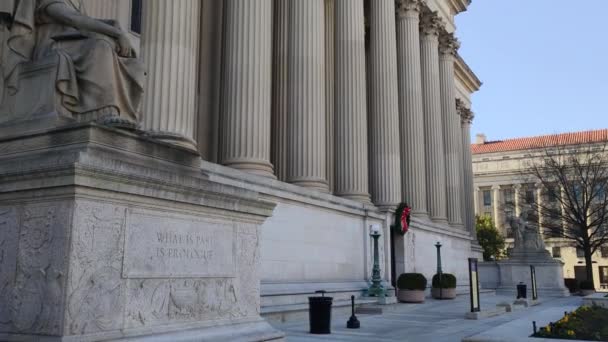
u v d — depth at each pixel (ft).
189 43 57.93
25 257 20.35
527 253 148.36
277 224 67.15
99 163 20.67
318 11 84.33
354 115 91.81
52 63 23.71
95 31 24.62
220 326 25.61
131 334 21.09
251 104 68.33
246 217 28.25
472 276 72.79
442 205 135.13
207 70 86.89
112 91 24.06
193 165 27.37
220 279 26.18
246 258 28.09
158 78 55.16
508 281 147.64
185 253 24.20
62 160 20.39
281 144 89.92
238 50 69.46
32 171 20.33
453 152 154.10
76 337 19.10
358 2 96.02
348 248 83.92
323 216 77.77
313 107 81.05
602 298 81.97
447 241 134.72
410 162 119.96
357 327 57.36
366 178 92.68
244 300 27.66
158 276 22.71
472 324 63.10
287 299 64.49
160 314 22.63
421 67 139.54
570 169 208.95
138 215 22.08
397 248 105.09
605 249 321.73
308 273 72.49
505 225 344.08
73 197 19.74
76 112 23.95
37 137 22.89
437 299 108.17
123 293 21.11
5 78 24.67
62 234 19.63
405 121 121.60
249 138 67.72
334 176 95.66
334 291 74.84
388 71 107.76
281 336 28.81
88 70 24.00
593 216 210.79
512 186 350.23
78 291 19.40
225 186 27.02
